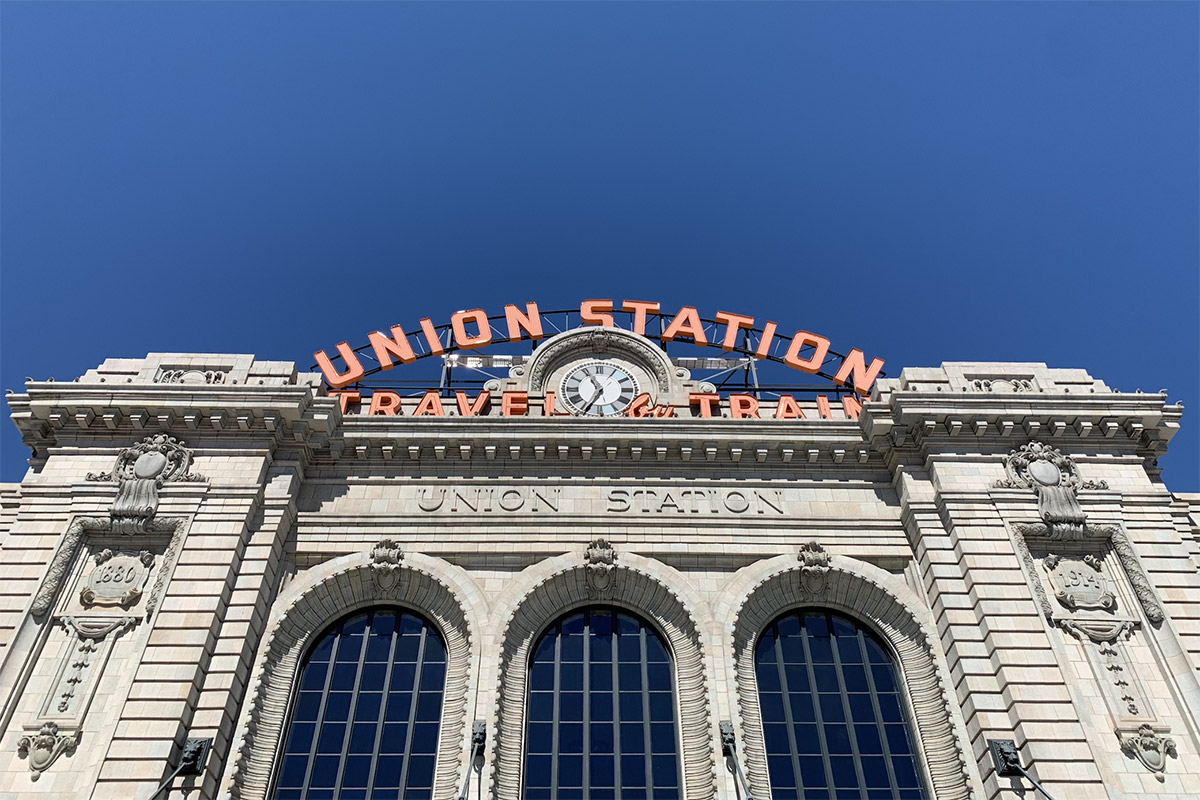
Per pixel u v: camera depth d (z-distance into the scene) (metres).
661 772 25.67
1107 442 30.92
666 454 31.17
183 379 31.81
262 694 25.92
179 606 25.75
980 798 24.06
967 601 27.27
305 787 25.06
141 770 22.53
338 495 30.27
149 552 27.31
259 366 32.47
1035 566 27.92
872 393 34.16
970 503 28.97
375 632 28.30
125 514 27.52
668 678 27.64
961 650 26.12
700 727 25.92
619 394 35.72
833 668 27.97
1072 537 28.34
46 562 26.78
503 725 25.92
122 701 23.80
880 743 26.41
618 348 37.00
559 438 30.91
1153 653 26.06
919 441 30.78
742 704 26.28
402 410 35.34
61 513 27.83
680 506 30.31
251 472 29.08
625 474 31.08
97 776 22.39
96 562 27.06
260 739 25.38
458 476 30.83
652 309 41.09
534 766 25.70
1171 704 25.09
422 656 27.73
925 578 28.56
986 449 30.55
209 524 27.67
